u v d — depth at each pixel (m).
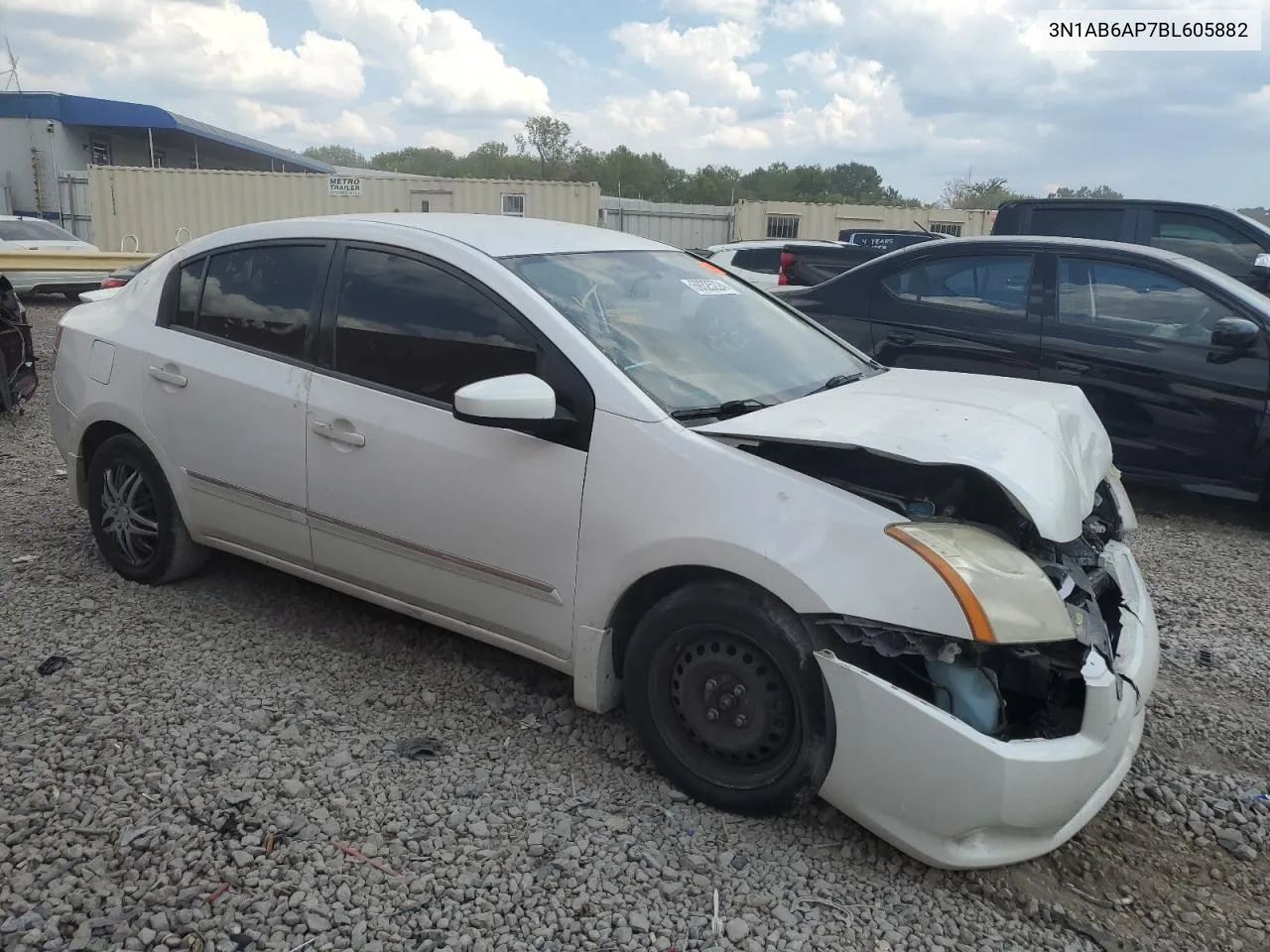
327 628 4.19
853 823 3.00
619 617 3.16
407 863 2.73
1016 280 6.67
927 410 3.18
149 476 4.30
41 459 6.65
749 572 2.78
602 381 3.12
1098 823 3.16
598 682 3.18
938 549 2.62
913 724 2.59
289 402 3.75
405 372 3.52
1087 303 6.44
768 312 4.16
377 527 3.57
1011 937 2.60
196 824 2.83
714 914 2.59
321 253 3.82
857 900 2.69
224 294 4.08
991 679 2.66
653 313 3.61
